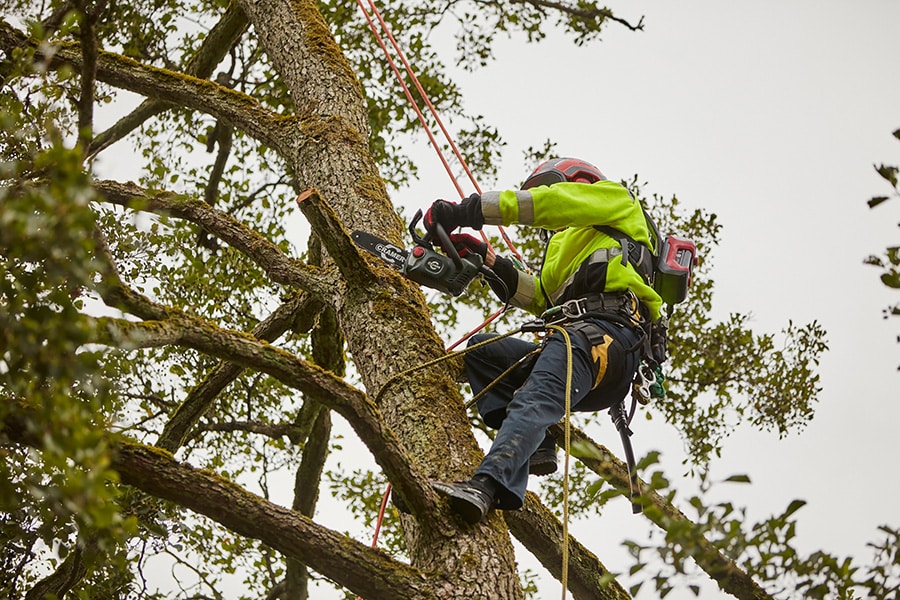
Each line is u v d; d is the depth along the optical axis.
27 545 7.79
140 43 15.23
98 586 9.00
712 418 15.20
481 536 6.59
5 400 4.90
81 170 4.35
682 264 8.27
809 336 15.16
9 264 4.65
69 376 4.19
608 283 7.61
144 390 13.56
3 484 5.09
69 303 4.27
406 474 6.39
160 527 8.47
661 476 4.69
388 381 7.63
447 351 8.10
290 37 11.55
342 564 6.11
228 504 5.96
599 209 7.72
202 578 11.67
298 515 6.12
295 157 10.25
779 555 4.64
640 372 7.74
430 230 7.70
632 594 4.68
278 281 9.09
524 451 6.61
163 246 12.80
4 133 5.28
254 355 6.05
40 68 5.64
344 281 8.69
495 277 8.14
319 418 13.93
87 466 4.20
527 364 7.68
